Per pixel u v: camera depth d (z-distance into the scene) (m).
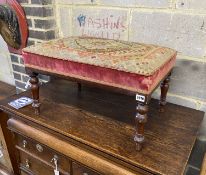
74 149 0.83
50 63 0.84
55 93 1.13
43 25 1.28
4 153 1.26
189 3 0.93
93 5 1.18
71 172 0.89
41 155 0.98
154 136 0.81
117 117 0.93
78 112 0.97
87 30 1.25
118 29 1.15
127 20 1.10
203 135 1.07
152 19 1.04
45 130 0.90
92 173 0.82
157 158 0.71
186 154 0.73
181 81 1.05
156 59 0.76
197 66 1.00
